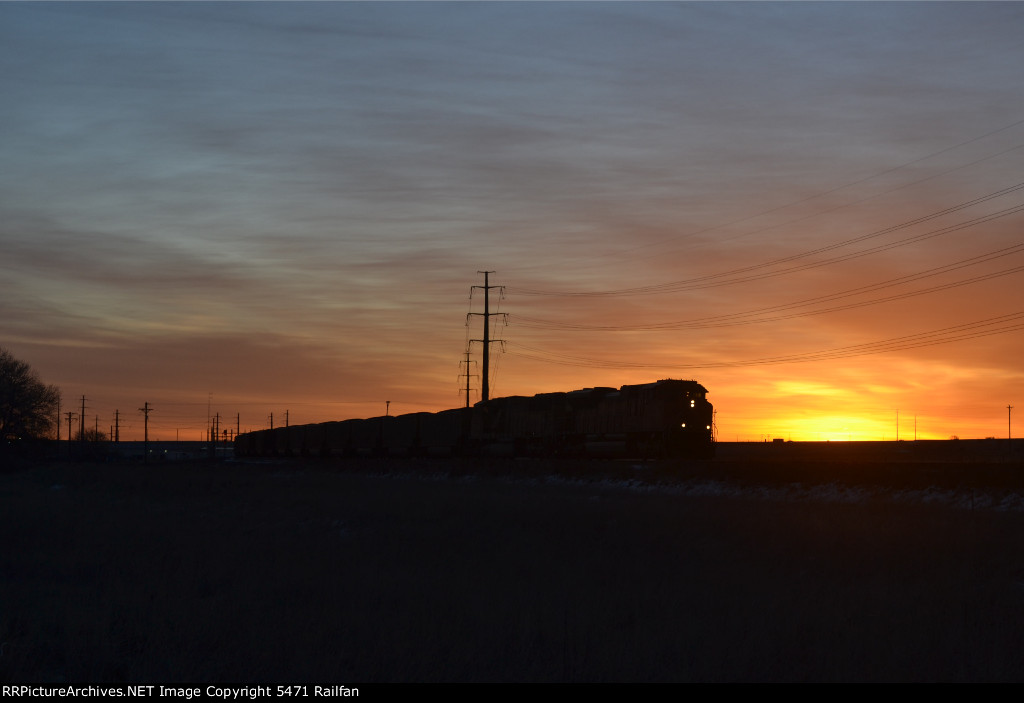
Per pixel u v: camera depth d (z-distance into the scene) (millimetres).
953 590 16922
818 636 13562
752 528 25719
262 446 112625
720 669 11766
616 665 11867
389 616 14766
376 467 68125
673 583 17797
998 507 30688
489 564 20578
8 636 13672
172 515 36156
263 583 18250
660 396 51000
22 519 33188
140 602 15812
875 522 26516
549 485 48156
